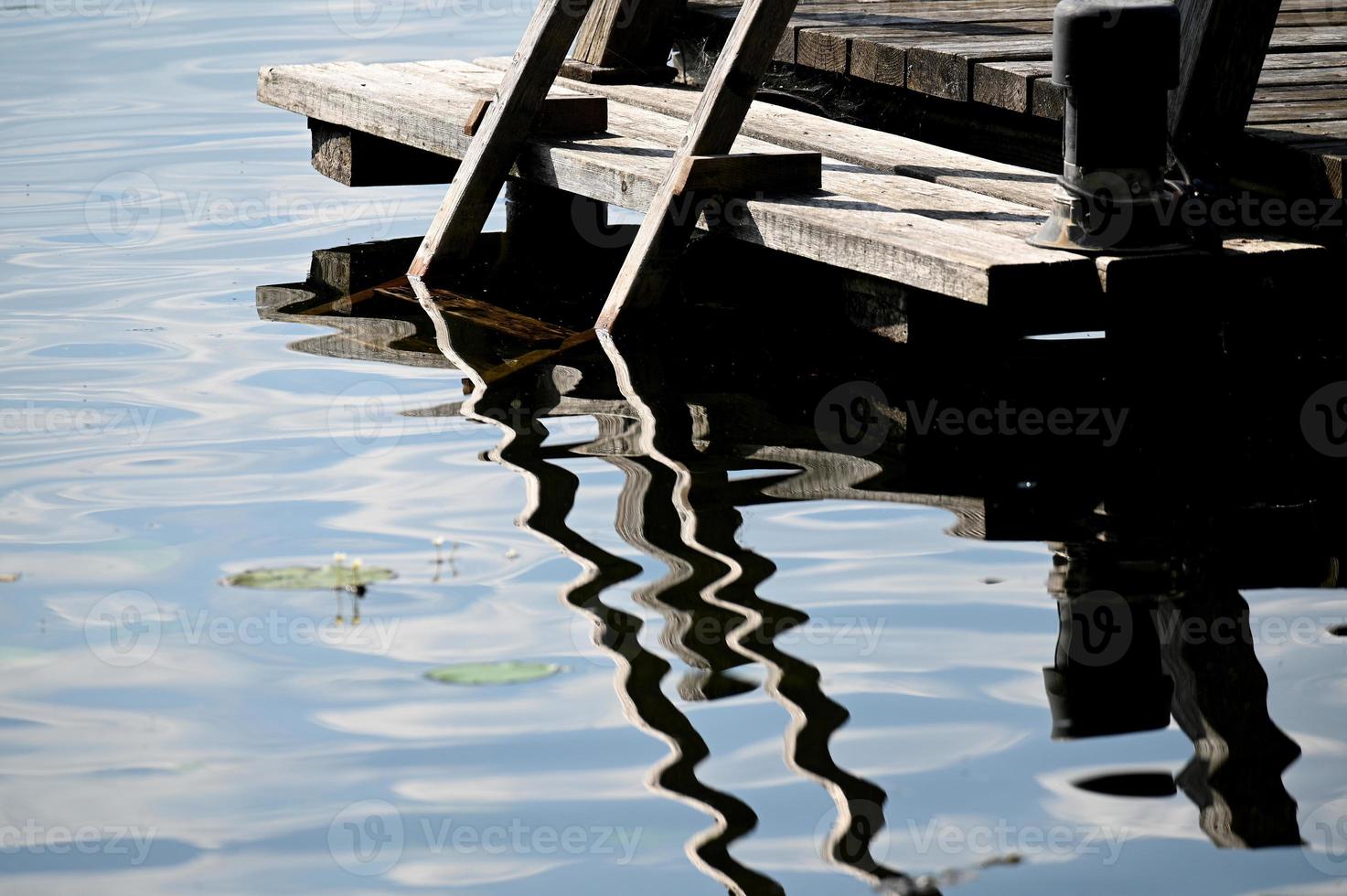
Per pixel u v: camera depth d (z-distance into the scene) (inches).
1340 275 428.5
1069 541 339.3
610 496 365.7
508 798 242.7
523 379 459.2
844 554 332.8
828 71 636.1
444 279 571.5
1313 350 430.3
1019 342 481.1
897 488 370.6
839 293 479.2
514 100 546.0
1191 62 445.7
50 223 639.8
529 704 271.6
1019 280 393.1
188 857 228.4
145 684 280.1
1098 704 270.1
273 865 226.1
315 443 404.2
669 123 583.2
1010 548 336.2
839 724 264.2
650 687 277.7
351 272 581.3
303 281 570.3
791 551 334.0
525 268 591.5
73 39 996.6
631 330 501.7
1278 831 231.5
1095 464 383.6
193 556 334.3
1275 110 491.5
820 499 364.2
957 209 462.3
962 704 270.7
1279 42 593.9
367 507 360.8
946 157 534.3
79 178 704.4
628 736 261.1
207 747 259.3
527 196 629.9
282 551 336.5
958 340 443.2
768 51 477.4
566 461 390.3
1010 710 268.4
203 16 1069.8
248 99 851.4
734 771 249.9
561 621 302.2
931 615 304.3
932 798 241.9
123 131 786.2
